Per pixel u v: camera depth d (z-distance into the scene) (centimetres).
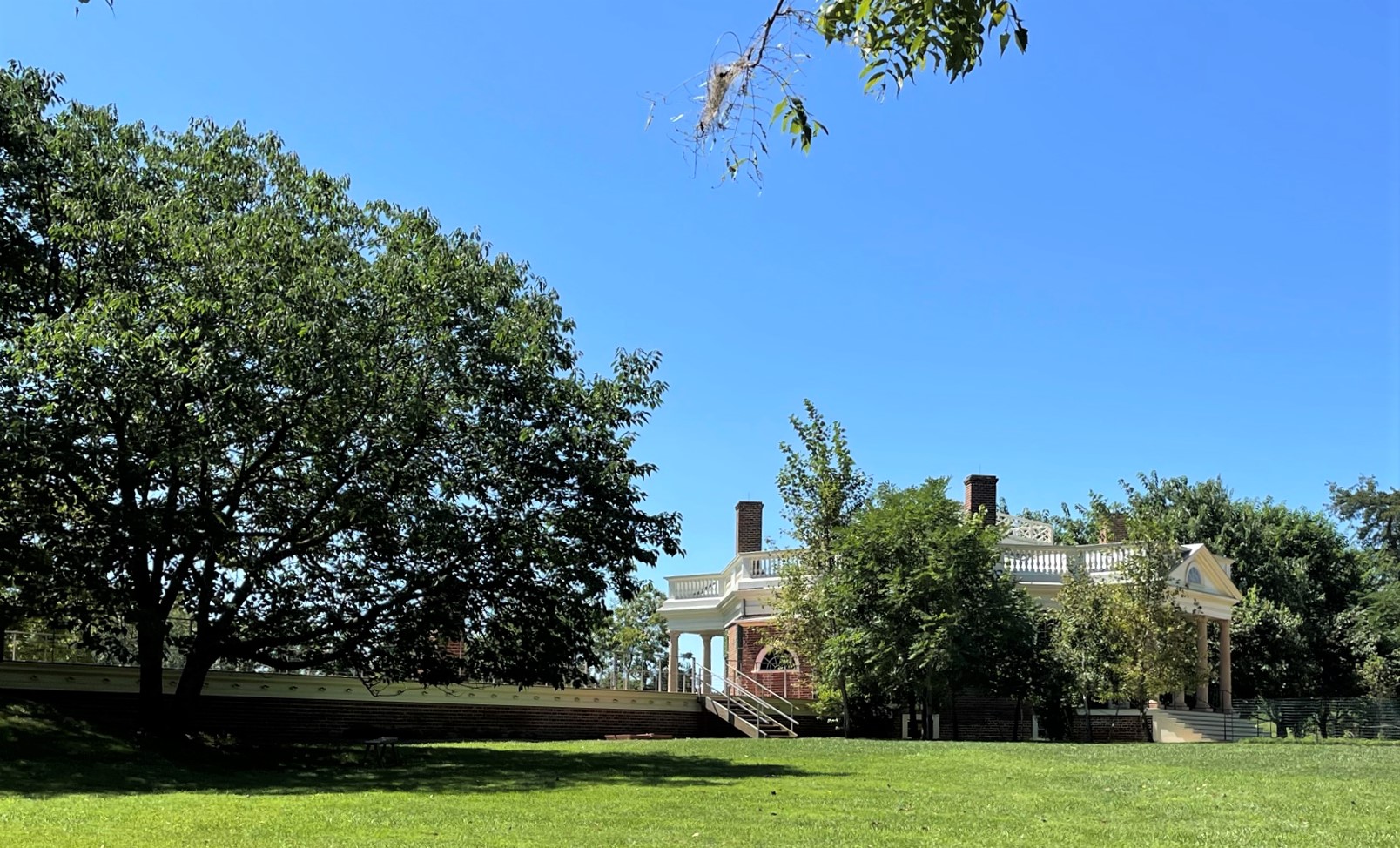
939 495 3253
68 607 2056
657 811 1231
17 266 1998
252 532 2130
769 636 3725
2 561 1892
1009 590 3189
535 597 2206
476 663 2283
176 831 1022
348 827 1068
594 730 3409
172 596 2112
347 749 2323
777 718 3619
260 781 1645
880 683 3112
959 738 3528
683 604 4388
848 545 3206
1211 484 6188
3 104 2016
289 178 2297
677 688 4369
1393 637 5391
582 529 2183
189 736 2255
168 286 2005
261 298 1944
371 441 2044
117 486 1972
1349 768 1891
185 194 2183
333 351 1953
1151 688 3192
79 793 1407
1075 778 1688
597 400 2297
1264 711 4428
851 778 1688
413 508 2041
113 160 2169
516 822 1128
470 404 2183
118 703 2484
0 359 1966
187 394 1944
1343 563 6069
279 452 2141
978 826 1126
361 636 2184
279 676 2730
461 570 2141
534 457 2192
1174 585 3519
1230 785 1574
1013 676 3119
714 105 656
